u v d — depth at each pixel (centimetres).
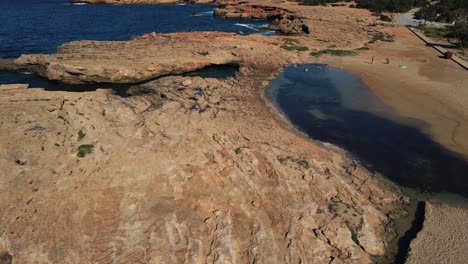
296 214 2136
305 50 6238
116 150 2261
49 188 1923
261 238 1906
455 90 4434
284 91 4544
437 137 3394
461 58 5716
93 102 2809
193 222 1919
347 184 2555
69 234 1730
